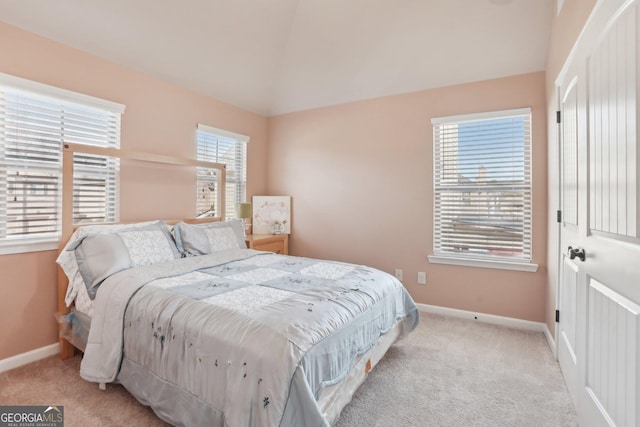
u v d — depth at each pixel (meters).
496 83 2.99
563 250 2.16
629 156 1.08
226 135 3.73
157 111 3.03
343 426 1.64
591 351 1.43
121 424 1.64
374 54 3.17
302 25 3.14
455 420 1.69
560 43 2.22
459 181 3.21
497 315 3.04
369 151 3.64
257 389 1.24
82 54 2.49
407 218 3.43
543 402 1.84
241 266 2.48
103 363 1.85
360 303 1.81
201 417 1.39
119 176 2.75
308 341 1.35
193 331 1.49
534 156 2.85
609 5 1.22
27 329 2.26
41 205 2.32
